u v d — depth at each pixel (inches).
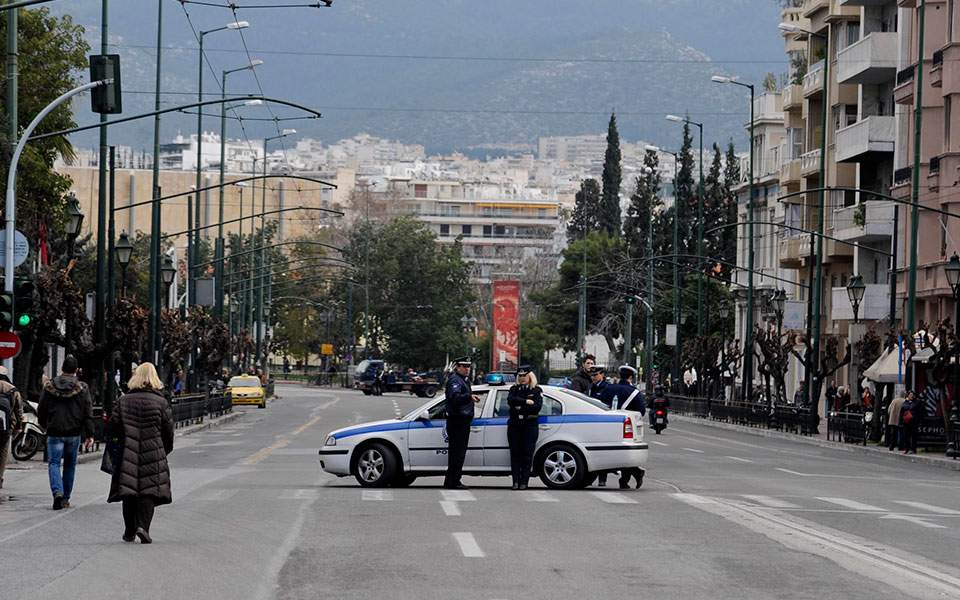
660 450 2066.9
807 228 3841.0
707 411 3816.4
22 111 2327.8
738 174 5654.5
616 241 6373.0
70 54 2386.8
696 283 5423.2
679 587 701.9
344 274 6697.8
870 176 3348.9
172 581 713.6
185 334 2866.6
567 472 1280.8
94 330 1983.3
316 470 1537.9
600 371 1445.6
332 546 850.8
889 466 1940.2
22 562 783.1
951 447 2094.0
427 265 6555.1
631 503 1143.0
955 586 714.8
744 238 4857.3
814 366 2957.7
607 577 732.0
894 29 3297.2
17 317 1549.0
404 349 6501.0
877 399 2514.8
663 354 5408.5
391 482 1302.9
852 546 872.9
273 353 7293.3
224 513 1043.3
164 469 869.2
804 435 2859.3
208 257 6097.4
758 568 769.6
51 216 2354.8
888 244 3213.6
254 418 3275.1
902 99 2970.0
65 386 1106.1
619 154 6958.7
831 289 3742.6
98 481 1406.3
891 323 2544.3
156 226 2645.2
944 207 2785.4
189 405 2701.8
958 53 2760.8
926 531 989.8
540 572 746.8
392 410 3710.6
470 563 778.2
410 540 880.3
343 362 6988.2
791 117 4101.9
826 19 3624.5
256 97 1798.7
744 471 1628.9
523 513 1051.9
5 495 1205.1
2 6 1397.6
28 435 1614.2
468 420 1272.1
